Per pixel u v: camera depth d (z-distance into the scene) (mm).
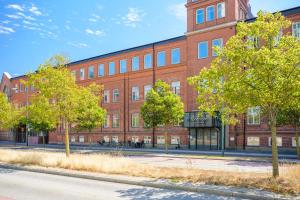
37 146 51344
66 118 22797
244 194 10586
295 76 11695
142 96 46469
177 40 42406
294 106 13039
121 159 19141
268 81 12055
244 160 24953
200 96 14070
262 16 13469
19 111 39094
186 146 39906
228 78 13078
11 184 13539
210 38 38406
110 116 50844
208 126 36750
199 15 39844
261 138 33812
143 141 45250
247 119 35031
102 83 52594
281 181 12102
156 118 33500
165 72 43656
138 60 47500
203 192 11539
